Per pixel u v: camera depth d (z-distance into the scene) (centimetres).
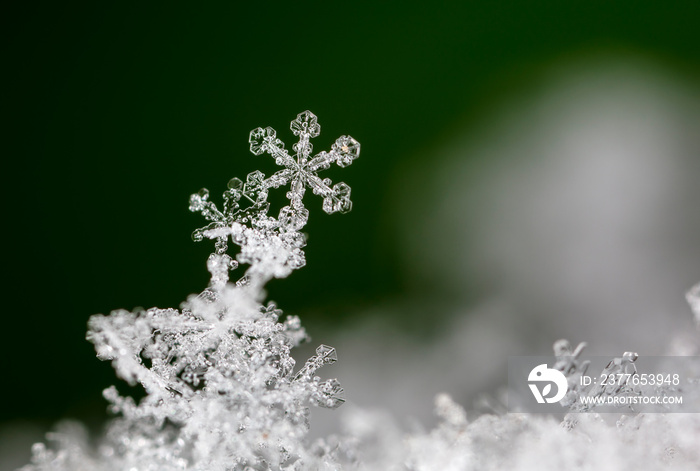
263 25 20
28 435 7
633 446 5
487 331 12
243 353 5
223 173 18
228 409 5
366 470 5
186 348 5
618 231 15
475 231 17
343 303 15
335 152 5
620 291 13
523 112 20
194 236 5
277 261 5
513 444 5
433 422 6
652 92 19
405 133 20
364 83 20
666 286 13
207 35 19
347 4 20
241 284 5
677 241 15
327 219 17
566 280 14
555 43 21
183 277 15
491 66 21
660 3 20
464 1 21
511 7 21
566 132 19
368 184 19
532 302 14
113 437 5
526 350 11
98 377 11
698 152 18
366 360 9
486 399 5
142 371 5
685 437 5
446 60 21
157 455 5
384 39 21
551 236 16
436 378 9
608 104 19
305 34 20
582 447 5
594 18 21
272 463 5
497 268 16
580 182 17
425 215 18
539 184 18
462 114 20
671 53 20
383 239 17
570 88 20
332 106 20
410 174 19
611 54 20
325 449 5
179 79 19
